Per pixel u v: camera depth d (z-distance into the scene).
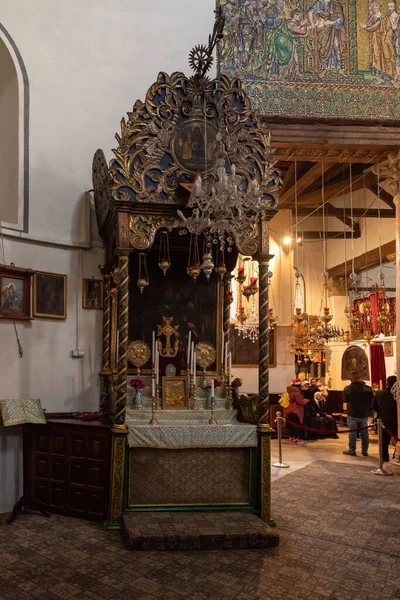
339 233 19.78
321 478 8.98
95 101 8.23
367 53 10.12
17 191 7.47
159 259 7.93
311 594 4.56
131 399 7.48
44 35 7.96
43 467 6.88
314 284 20.17
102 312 8.01
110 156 8.24
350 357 19.05
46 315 7.42
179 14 9.09
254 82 9.80
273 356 16.75
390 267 18.30
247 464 6.63
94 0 8.45
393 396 10.40
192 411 7.22
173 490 6.46
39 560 5.24
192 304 8.04
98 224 7.84
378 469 9.53
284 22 10.01
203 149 6.67
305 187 15.77
